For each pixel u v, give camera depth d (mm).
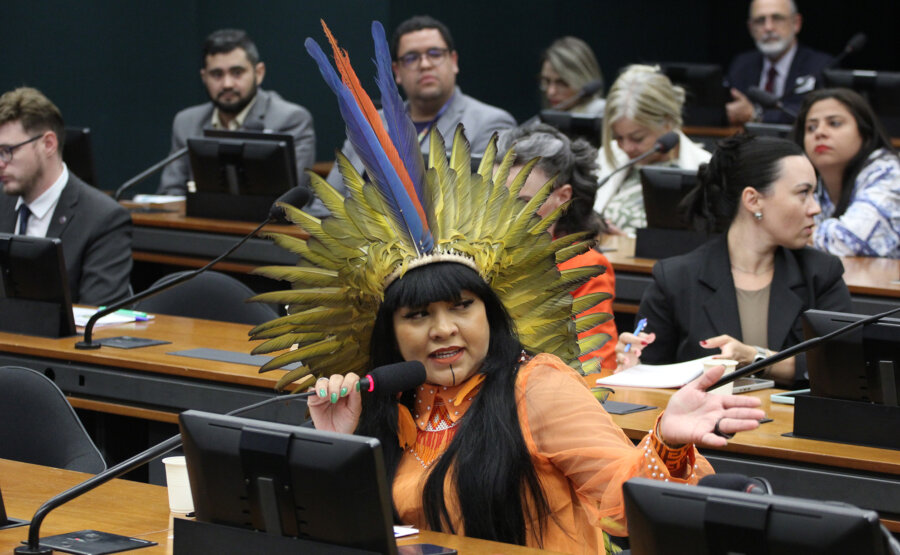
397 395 3193
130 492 3398
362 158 3170
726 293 5090
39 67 11555
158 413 5000
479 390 3082
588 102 10211
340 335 3281
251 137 8203
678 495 2150
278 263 7945
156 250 8320
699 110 11688
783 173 5008
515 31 13875
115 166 12141
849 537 1970
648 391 4613
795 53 12078
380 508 2365
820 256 5133
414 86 8898
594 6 14750
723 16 16406
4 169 6566
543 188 3234
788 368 4973
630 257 7094
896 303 5973
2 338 5473
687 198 5340
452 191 3197
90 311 6039
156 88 12312
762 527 2045
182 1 12359
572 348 3348
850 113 6906
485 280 3148
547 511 2982
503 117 8977
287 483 2436
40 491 3393
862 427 3949
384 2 11984
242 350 5246
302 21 12227
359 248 3178
